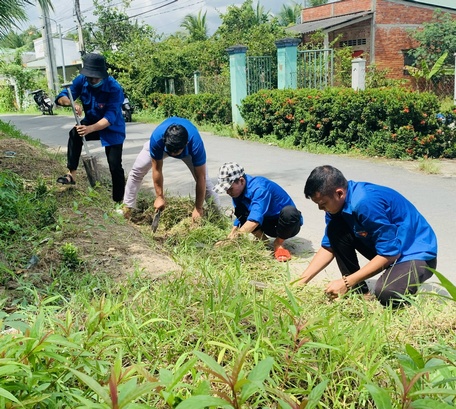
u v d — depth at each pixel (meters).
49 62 26.61
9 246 3.99
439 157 9.61
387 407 1.37
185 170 8.68
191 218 5.40
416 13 21.25
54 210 4.77
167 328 2.58
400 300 2.96
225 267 3.65
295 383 2.25
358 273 3.32
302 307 2.87
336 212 3.42
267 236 5.36
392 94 9.62
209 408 1.68
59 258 3.85
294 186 7.53
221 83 16.59
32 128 16.70
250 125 12.78
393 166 8.88
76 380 2.08
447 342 2.59
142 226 5.43
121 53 20.86
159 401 2.06
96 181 6.11
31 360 1.74
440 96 18.66
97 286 3.40
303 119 11.04
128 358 2.38
